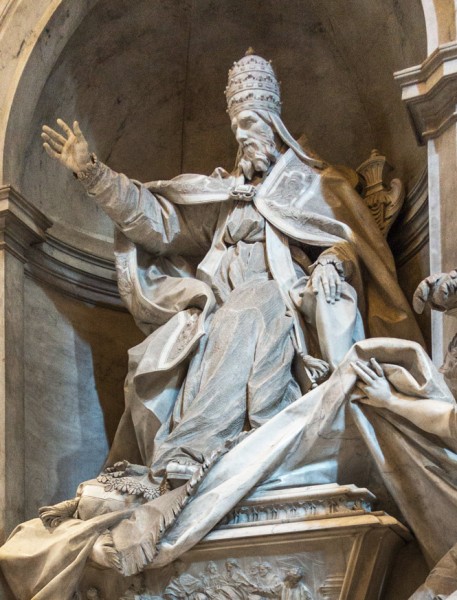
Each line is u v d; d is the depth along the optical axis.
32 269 6.61
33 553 5.32
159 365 5.68
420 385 4.91
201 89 7.13
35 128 6.70
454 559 4.59
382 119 6.64
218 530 5.06
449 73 5.50
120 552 5.11
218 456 5.16
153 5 6.88
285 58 7.01
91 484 5.42
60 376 6.57
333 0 6.66
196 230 6.21
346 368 5.08
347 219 6.04
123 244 6.19
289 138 6.20
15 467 6.10
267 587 4.97
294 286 5.83
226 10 6.96
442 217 5.48
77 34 6.72
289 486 5.09
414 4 5.95
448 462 4.81
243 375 5.53
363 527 4.82
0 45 6.64
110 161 7.08
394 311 5.85
